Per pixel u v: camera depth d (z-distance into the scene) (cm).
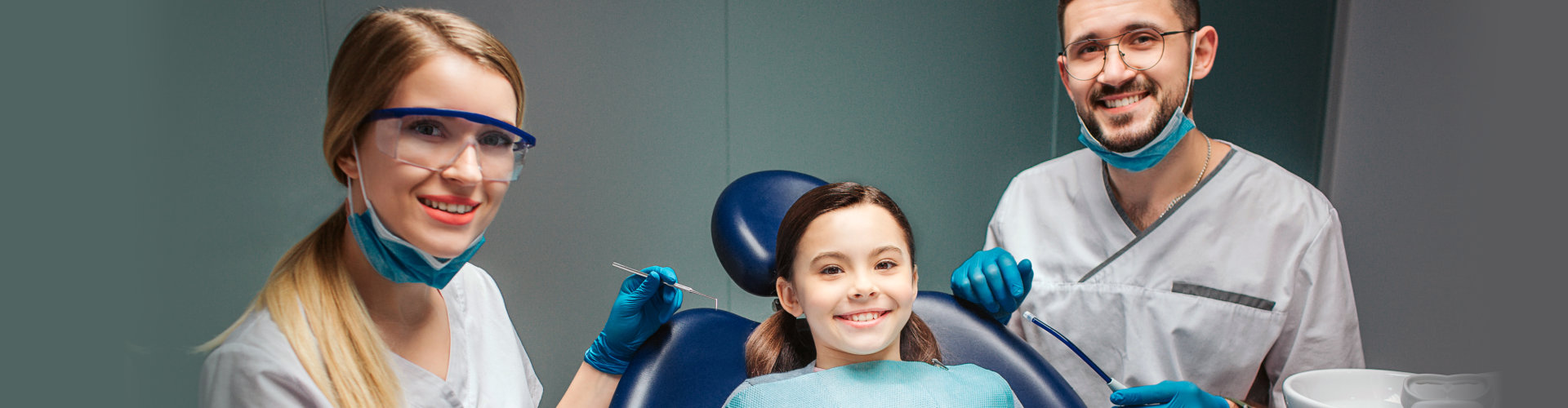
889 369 117
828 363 120
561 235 217
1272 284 160
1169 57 145
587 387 128
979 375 118
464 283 141
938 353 123
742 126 221
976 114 234
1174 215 163
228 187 188
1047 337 174
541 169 212
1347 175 242
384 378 113
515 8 203
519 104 115
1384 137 227
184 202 185
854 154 229
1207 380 165
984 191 240
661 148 218
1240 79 238
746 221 129
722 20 216
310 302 112
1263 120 242
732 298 233
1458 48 203
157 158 182
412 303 125
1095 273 170
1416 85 217
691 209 223
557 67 208
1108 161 159
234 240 190
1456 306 201
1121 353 168
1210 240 162
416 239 107
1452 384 108
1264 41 238
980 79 233
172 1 180
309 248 117
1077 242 174
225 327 189
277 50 189
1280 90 241
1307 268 158
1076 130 242
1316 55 243
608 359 127
